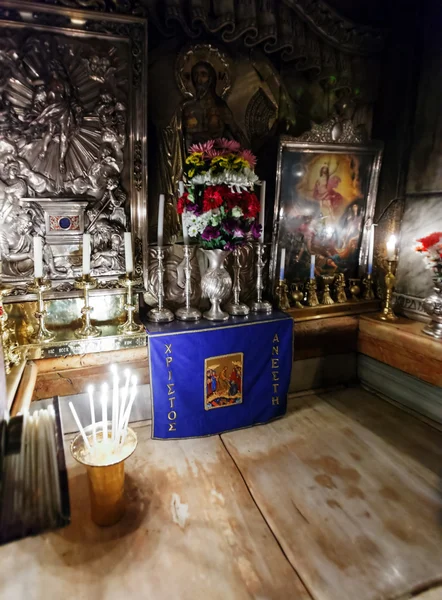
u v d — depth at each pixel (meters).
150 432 2.55
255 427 2.65
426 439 2.52
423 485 2.09
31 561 1.63
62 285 2.44
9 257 2.33
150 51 2.47
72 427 2.45
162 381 2.39
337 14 2.79
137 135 2.41
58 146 2.30
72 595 1.49
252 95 2.76
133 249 2.56
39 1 2.08
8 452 1.30
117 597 1.48
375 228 3.29
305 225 3.03
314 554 1.67
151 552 1.67
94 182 2.41
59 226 2.38
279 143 2.73
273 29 2.58
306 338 3.02
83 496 2.00
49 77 2.20
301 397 3.07
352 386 3.25
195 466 2.24
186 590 1.51
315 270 3.16
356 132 2.93
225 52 2.60
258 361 2.61
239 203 2.40
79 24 2.18
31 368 2.14
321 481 2.12
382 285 3.29
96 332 2.38
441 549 1.70
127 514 1.88
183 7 2.44
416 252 3.02
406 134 3.01
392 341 2.87
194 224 2.42
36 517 1.05
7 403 1.63
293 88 2.93
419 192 2.97
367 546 1.71
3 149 2.21
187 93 2.58
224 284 2.61
